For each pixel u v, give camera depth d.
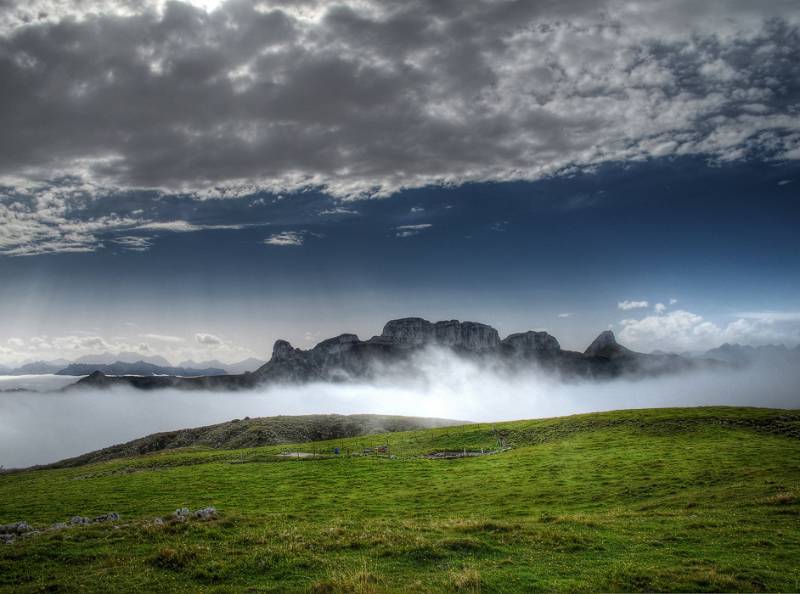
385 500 56.69
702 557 27.50
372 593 21.17
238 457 102.44
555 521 36.88
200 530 32.94
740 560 26.84
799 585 23.59
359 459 86.44
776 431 79.12
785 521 34.06
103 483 78.69
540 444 89.00
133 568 26.06
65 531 33.12
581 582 23.67
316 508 54.06
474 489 58.91
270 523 36.38
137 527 33.84
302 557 26.92
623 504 46.62
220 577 24.66
